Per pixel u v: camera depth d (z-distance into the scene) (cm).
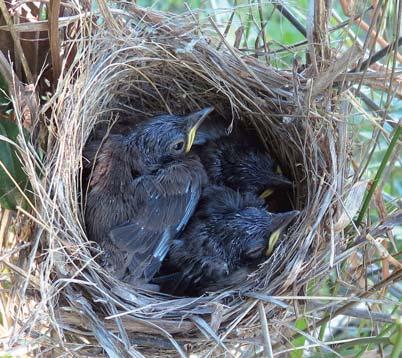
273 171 24
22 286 18
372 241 20
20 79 19
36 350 21
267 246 22
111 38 20
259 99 23
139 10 21
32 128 19
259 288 20
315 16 21
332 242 19
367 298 20
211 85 23
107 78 21
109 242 20
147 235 21
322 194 20
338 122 21
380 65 23
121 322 18
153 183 22
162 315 19
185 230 23
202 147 25
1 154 19
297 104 21
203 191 24
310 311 20
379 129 21
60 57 19
